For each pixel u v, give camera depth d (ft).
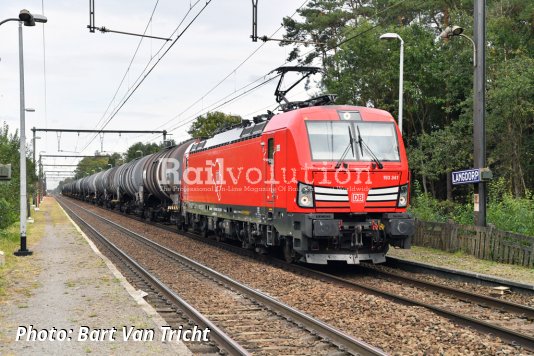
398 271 47.14
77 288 37.63
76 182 295.89
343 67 101.60
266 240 52.06
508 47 91.20
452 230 54.19
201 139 78.74
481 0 53.52
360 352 23.27
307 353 23.84
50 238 76.69
